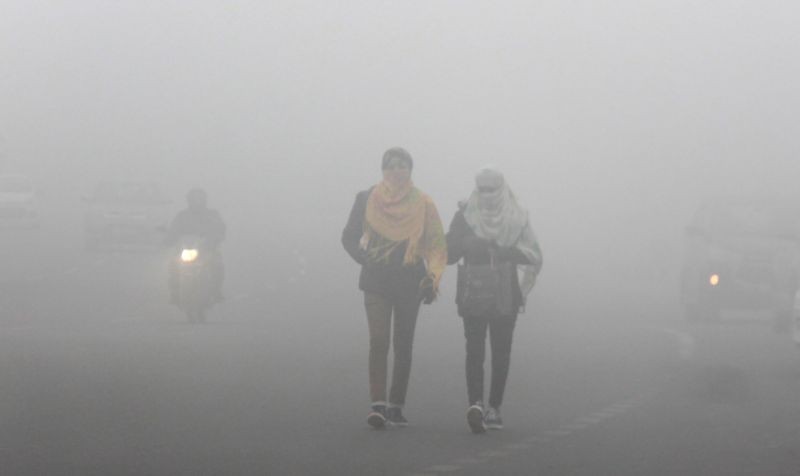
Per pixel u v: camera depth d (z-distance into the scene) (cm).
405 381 2305
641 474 1878
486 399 2730
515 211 2273
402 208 2277
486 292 2236
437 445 2116
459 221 2289
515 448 2100
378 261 2280
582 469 1914
